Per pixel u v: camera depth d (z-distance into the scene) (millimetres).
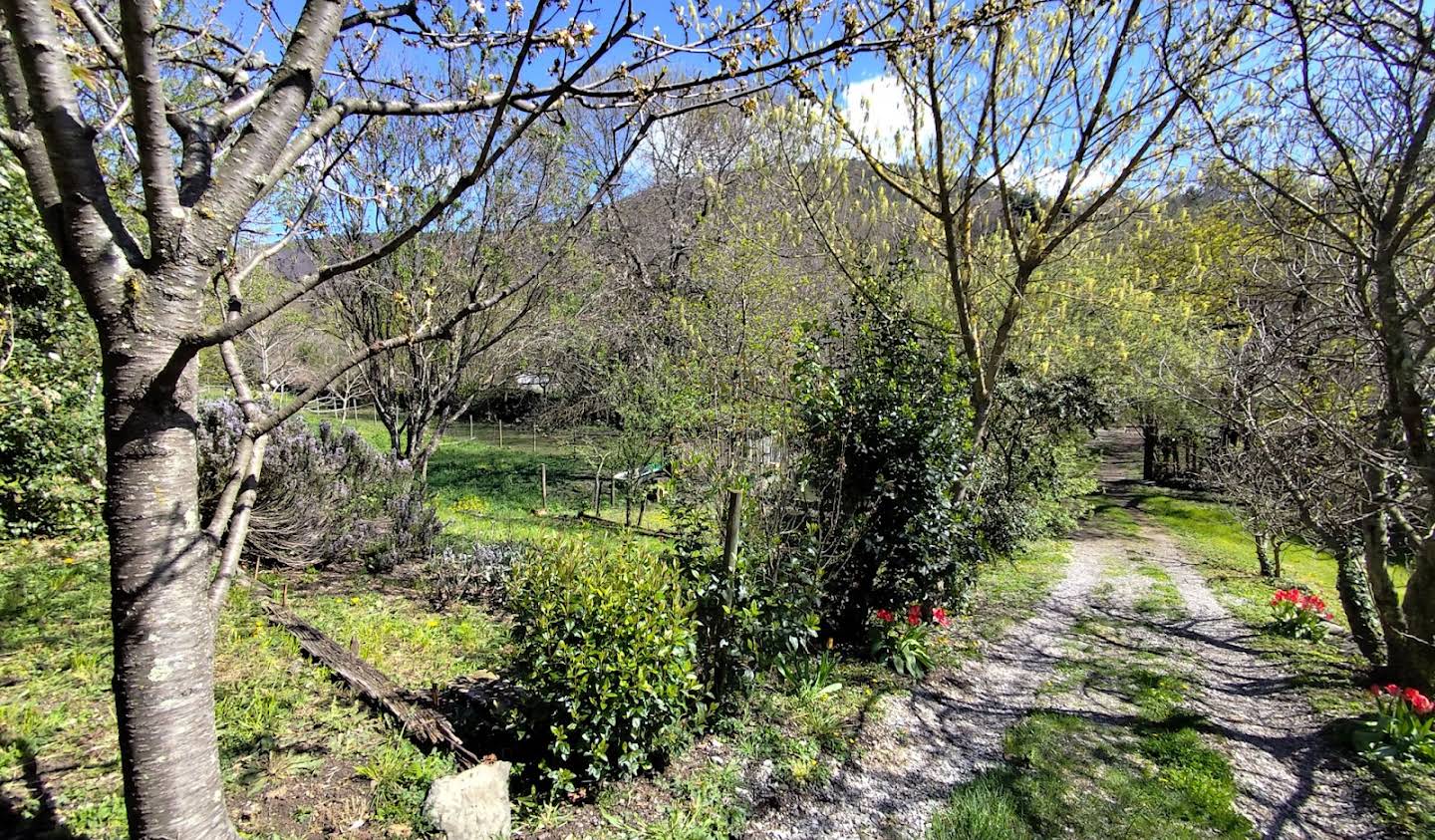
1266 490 6973
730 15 1864
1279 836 3822
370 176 3154
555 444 20531
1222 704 5625
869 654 5863
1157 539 14859
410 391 10188
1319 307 6074
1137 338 11445
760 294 11242
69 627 4629
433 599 6457
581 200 8977
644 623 3555
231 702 3764
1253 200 5195
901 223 7441
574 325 11992
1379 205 4703
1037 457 10102
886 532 5977
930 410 6090
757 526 4988
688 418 10984
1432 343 4523
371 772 3248
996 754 4527
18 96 1439
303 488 7219
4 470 6043
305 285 1539
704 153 18578
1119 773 4371
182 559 1582
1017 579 9977
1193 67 5332
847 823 3625
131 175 2281
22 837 2557
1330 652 6988
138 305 1467
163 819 1554
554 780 3396
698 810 3494
